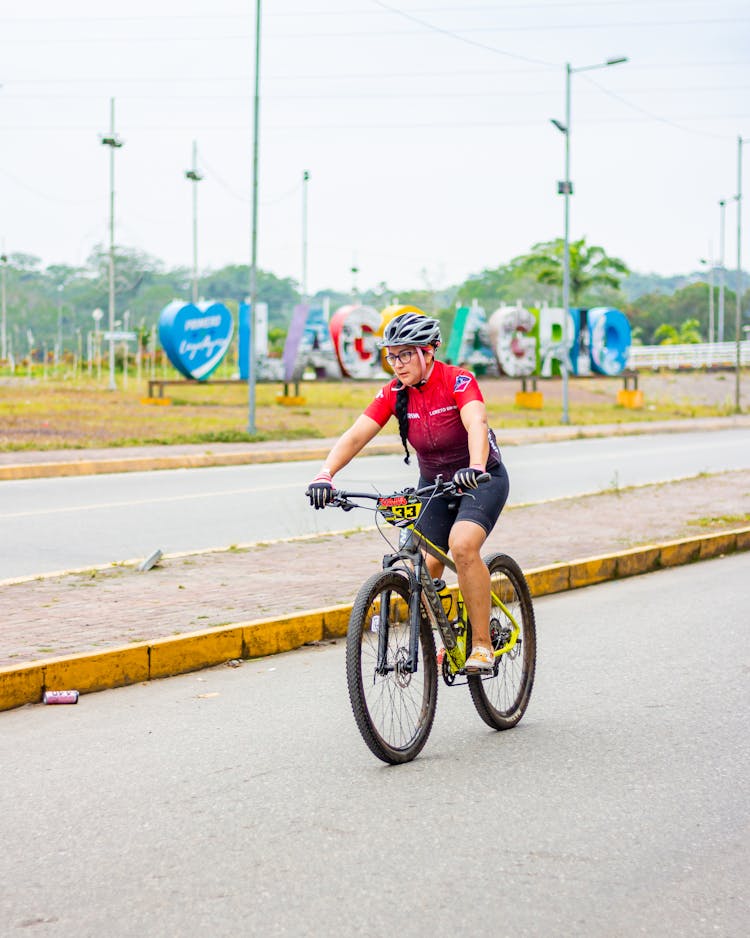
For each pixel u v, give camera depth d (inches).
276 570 364.5
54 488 641.0
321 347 1567.4
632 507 542.0
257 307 1560.0
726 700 243.6
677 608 346.6
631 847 162.7
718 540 453.1
